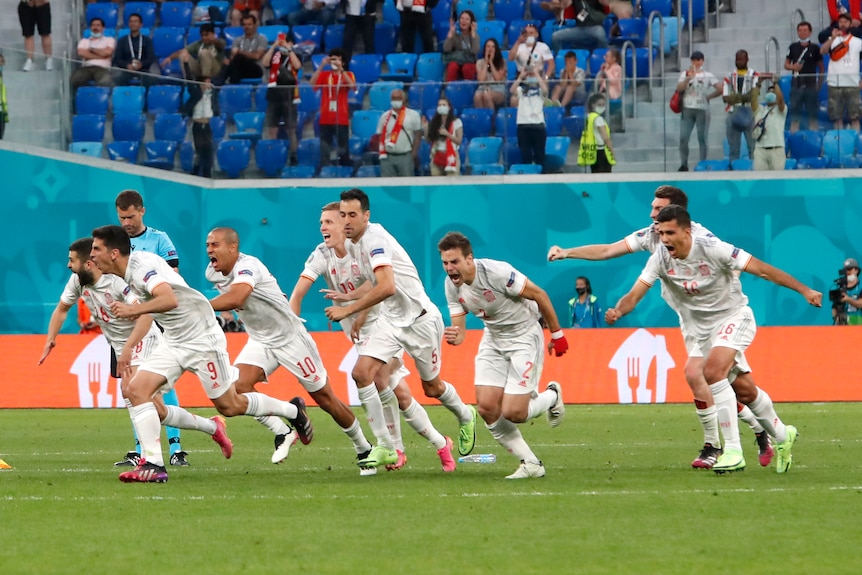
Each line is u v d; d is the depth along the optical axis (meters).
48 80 47.00
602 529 14.37
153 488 18.56
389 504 16.56
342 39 54.00
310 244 48.16
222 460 23.69
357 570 12.01
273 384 38.69
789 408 36.34
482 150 47.41
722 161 46.62
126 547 13.35
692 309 20.52
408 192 47.66
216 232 20.52
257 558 12.66
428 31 52.72
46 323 46.88
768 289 46.78
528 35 50.59
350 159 47.91
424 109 47.53
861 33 50.41
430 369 21.55
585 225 47.12
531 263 47.41
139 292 19.14
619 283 47.19
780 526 14.53
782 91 46.16
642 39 51.97
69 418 35.28
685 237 19.73
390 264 20.14
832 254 46.41
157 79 48.00
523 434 28.84
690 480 19.17
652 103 46.75
